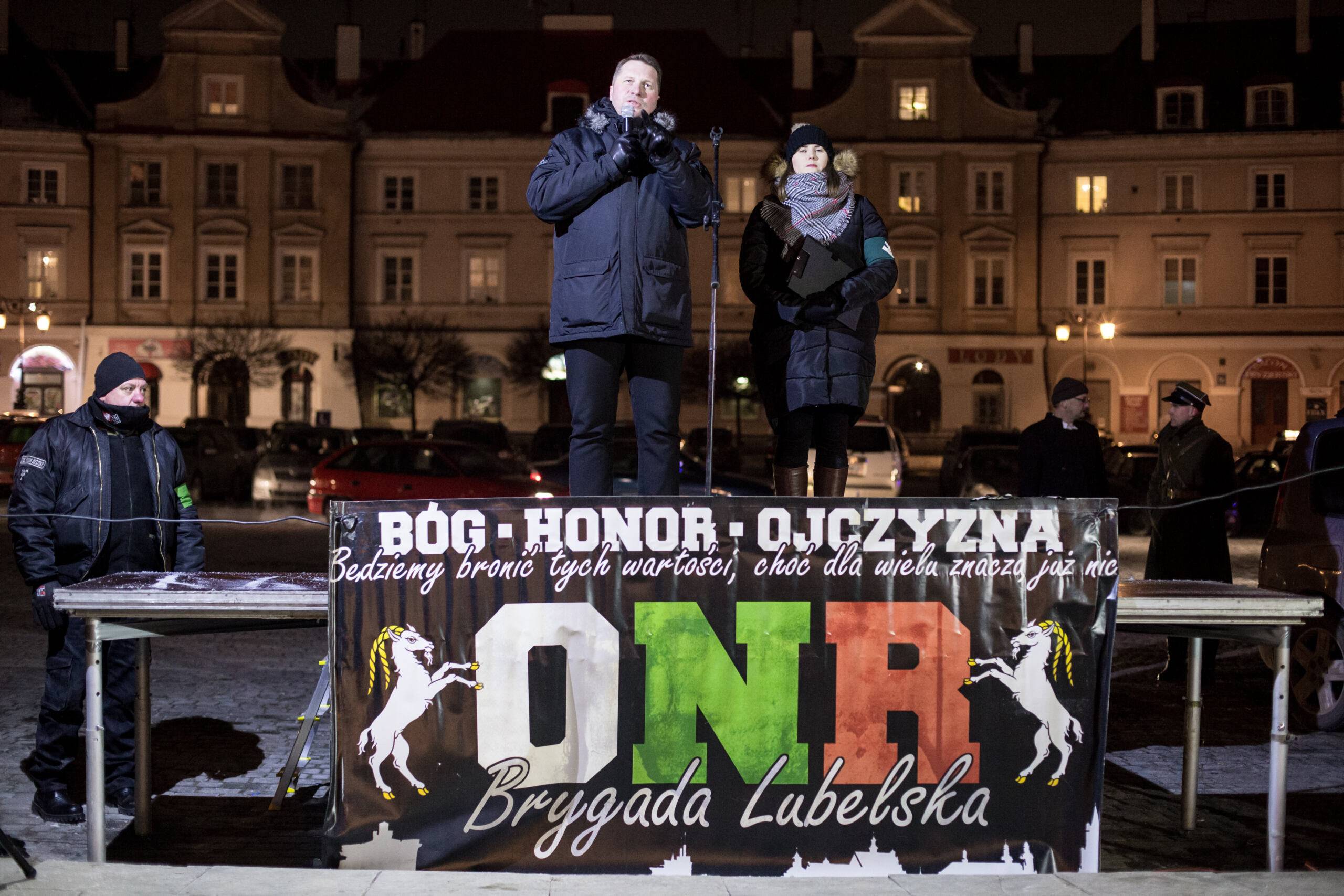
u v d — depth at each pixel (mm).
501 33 49500
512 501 3873
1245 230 45219
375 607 3854
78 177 45656
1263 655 7309
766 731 3900
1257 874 3951
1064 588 3961
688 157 4188
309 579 4289
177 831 4930
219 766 5930
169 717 6969
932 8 45438
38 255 45656
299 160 46281
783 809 3900
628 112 4406
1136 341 45562
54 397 45875
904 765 3922
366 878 3771
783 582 3906
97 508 5172
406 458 17906
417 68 48531
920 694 3926
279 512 23391
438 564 3861
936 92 45625
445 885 3717
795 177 4895
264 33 46125
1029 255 45688
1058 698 3953
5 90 45656
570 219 4324
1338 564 6863
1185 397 8094
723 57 48500
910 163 45750
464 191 46719
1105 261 45812
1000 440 28672
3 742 6367
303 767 5715
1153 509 4020
